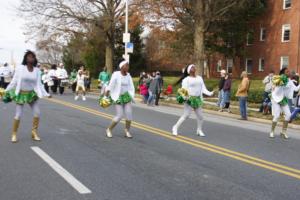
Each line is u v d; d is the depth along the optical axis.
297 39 39.50
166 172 7.91
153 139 11.52
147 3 36.12
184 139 11.65
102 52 53.22
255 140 12.30
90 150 9.75
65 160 8.66
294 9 39.81
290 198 6.52
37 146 10.01
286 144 11.84
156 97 24.45
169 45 44.00
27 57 10.44
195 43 35.12
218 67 49.88
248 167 8.52
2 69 29.17
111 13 39.41
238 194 6.66
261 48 43.25
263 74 43.16
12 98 10.51
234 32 42.16
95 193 6.54
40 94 10.64
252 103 25.62
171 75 58.59
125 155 9.31
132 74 55.53
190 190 6.80
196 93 12.25
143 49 56.88
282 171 8.26
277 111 13.09
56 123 14.05
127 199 6.28
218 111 20.95
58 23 39.47
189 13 35.28
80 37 43.16
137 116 17.30
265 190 6.92
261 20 43.06
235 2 35.31
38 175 7.51
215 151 10.05
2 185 6.90
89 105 21.02
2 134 11.63
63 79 29.98
